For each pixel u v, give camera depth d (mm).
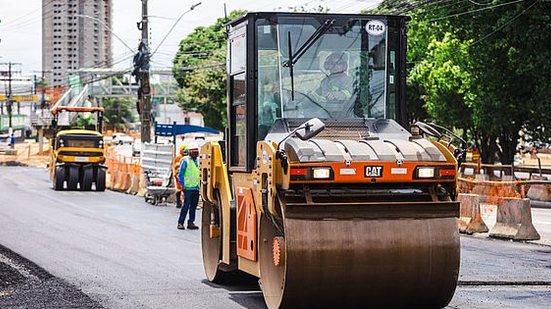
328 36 12672
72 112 46125
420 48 45125
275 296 11445
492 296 13203
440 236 11055
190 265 16547
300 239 10609
